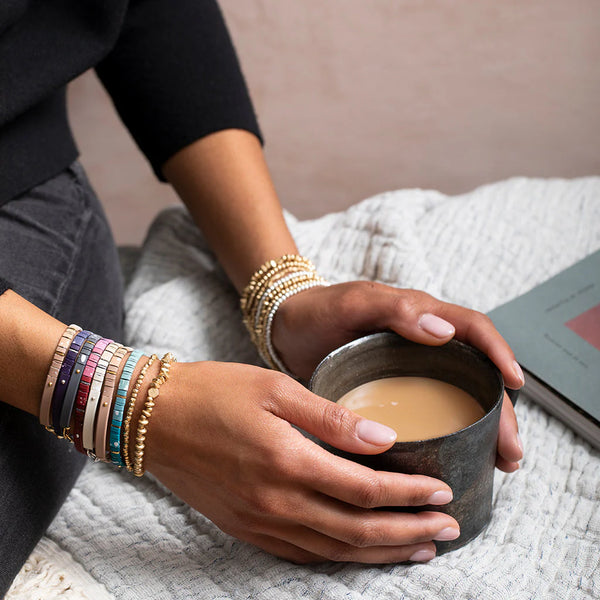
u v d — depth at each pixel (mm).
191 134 814
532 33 1805
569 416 683
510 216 896
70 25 771
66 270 731
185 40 842
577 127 1863
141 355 591
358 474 511
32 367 587
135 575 602
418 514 538
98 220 832
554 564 573
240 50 1910
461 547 588
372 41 1869
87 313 750
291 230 929
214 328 827
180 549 625
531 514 613
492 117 1894
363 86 1913
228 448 538
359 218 910
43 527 636
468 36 1838
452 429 567
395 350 625
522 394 731
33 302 674
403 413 590
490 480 572
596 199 910
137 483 695
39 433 638
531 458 669
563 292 780
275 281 743
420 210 943
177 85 827
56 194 795
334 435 523
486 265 841
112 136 2008
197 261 917
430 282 813
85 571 615
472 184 1952
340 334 682
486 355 578
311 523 534
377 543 534
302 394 539
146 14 837
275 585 576
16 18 717
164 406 564
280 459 519
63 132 832
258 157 834
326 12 1854
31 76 741
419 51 1863
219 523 596
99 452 590
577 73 1821
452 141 1926
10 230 728
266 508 535
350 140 1961
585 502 624
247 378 558
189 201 828
